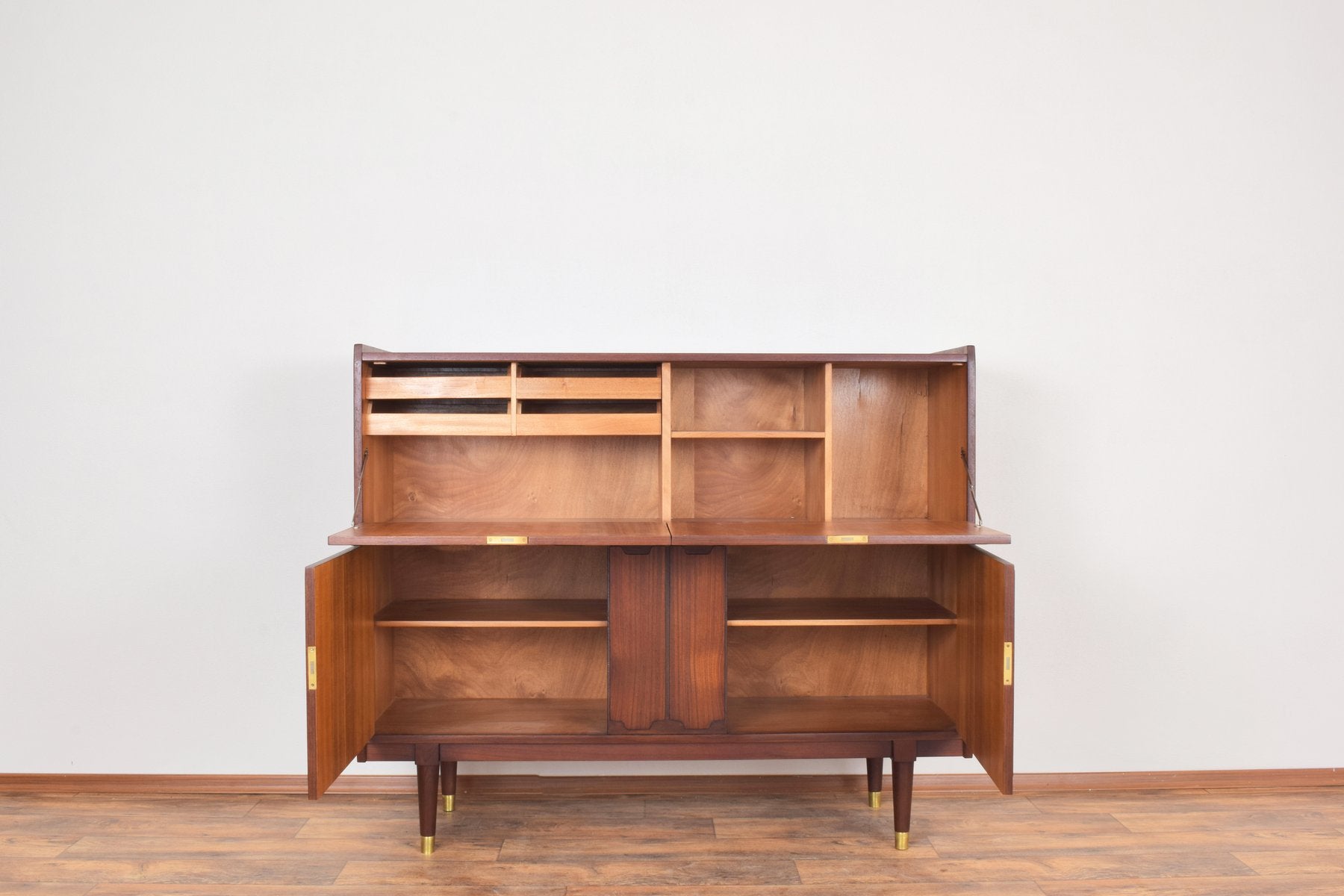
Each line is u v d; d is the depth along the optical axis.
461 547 2.52
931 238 2.63
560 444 2.52
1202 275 2.64
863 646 2.55
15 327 2.56
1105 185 2.63
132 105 2.56
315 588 1.84
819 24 2.62
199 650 2.60
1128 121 2.63
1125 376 2.64
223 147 2.57
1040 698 2.66
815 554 2.56
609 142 2.61
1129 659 2.66
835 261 2.62
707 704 2.20
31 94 2.56
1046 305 2.63
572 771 2.62
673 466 2.52
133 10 2.56
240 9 2.57
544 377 2.29
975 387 2.36
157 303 2.56
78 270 2.56
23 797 2.57
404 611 2.35
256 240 2.57
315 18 2.58
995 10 2.63
